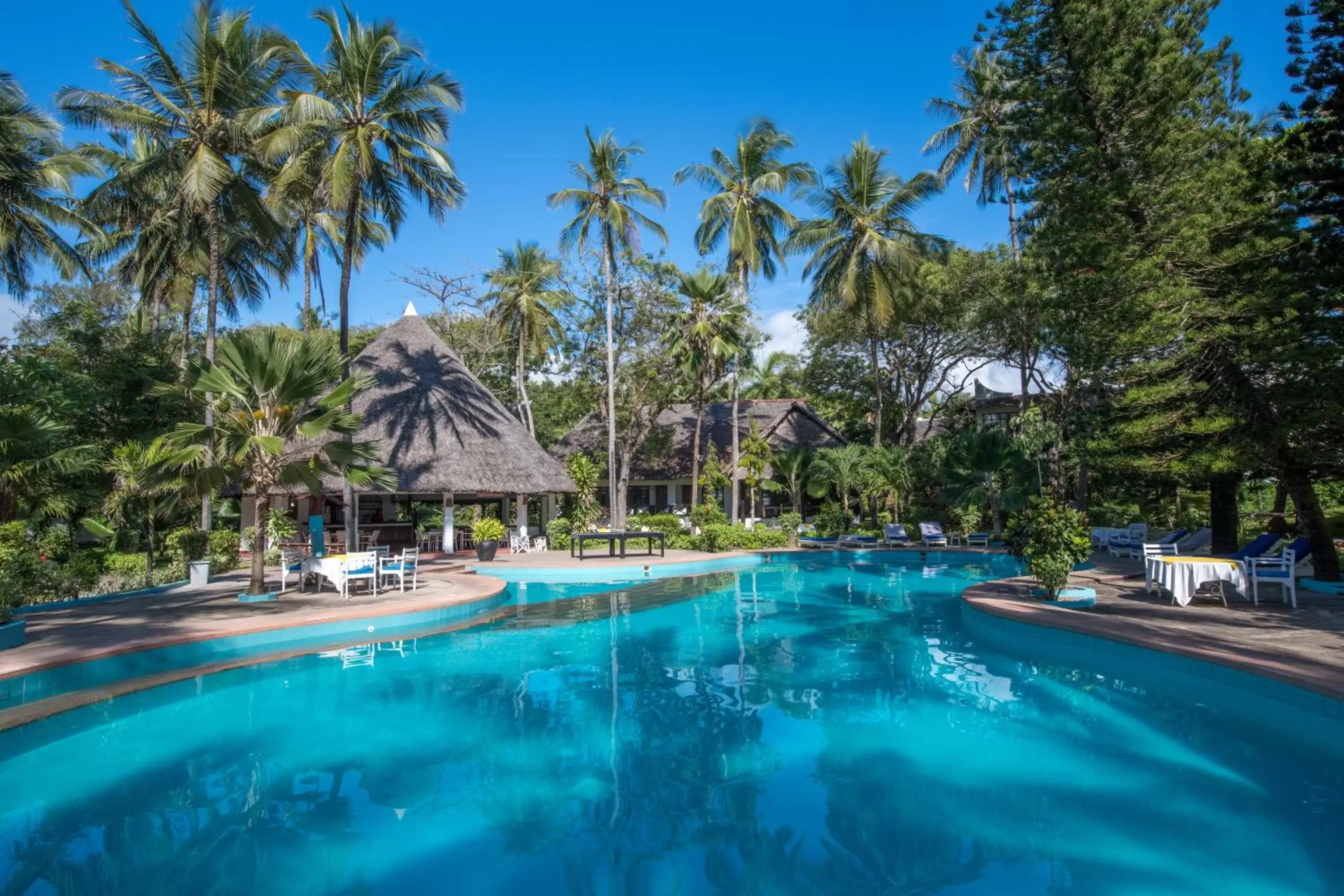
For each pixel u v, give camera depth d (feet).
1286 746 21.58
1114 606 38.83
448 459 75.36
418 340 85.81
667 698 26.96
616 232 90.94
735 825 17.01
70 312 68.90
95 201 74.28
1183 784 18.88
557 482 81.82
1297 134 42.91
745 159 97.71
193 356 43.37
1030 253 64.54
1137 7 49.42
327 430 42.29
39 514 47.93
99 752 21.95
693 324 96.37
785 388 157.48
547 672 30.91
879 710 25.40
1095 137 51.96
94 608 40.29
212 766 20.89
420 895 14.16
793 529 84.94
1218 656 26.50
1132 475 60.18
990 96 89.61
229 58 61.67
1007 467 80.84
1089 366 51.19
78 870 15.19
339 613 37.99
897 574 63.41
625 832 16.78
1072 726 23.50
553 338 113.19
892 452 93.04
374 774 20.30
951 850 15.64
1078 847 15.65
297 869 15.20
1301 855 15.15
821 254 100.01
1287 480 48.21
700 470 112.98
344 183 57.67
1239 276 46.60
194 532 58.95
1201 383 48.42
